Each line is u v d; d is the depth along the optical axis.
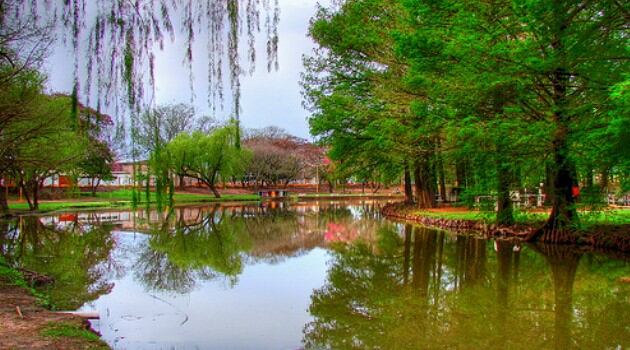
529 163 15.11
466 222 20.88
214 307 9.02
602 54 11.26
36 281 10.62
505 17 12.98
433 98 15.30
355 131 26.97
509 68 12.18
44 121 14.82
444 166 26.61
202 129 49.91
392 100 20.69
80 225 26.00
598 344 6.72
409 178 33.56
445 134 18.44
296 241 19.62
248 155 51.34
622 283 10.55
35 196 33.28
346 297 9.80
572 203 15.71
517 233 17.73
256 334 7.34
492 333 7.27
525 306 8.83
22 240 19.39
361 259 14.70
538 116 13.87
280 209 41.47
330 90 27.39
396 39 13.93
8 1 6.42
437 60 13.21
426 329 7.54
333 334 7.33
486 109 14.43
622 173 12.87
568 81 13.16
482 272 12.02
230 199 54.75
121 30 5.65
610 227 15.48
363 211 38.50
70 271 12.70
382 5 22.03
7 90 13.05
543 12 10.77
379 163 28.12
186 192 61.75
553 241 15.77
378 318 8.23
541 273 11.73
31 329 6.25
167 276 12.19
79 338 6.01
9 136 15.25
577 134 12.23
